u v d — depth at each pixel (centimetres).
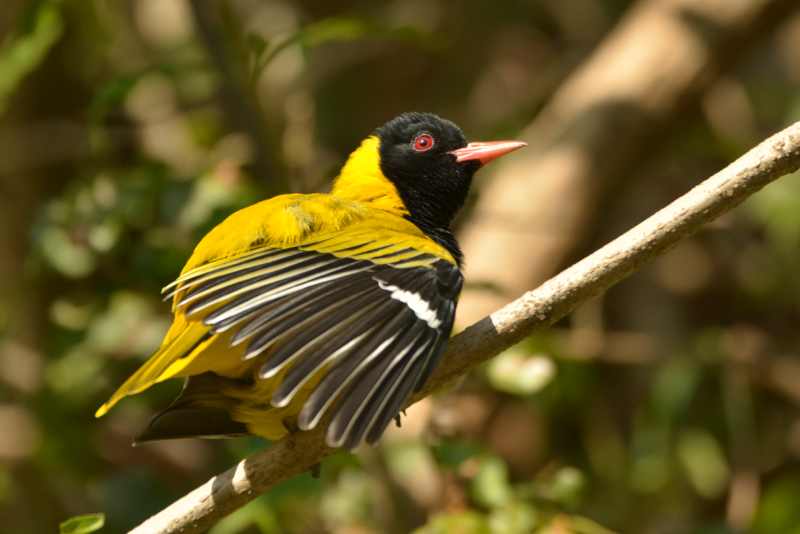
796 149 716
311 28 1073
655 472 1326
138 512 1177
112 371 1229
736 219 1525
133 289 1173
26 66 1169
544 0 1658
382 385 645
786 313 1516
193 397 760
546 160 1354
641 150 1375
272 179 1096
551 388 1259
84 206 1124
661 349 1365
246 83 1089
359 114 1611
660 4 1419
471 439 1141
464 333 734
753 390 1442
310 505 1244
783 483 1356
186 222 1084
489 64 1650
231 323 671
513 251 1309
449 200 950
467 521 1033
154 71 1082
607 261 726
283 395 636
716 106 1520
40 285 1372
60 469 1280
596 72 1415
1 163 1434
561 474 1069
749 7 1383
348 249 742
